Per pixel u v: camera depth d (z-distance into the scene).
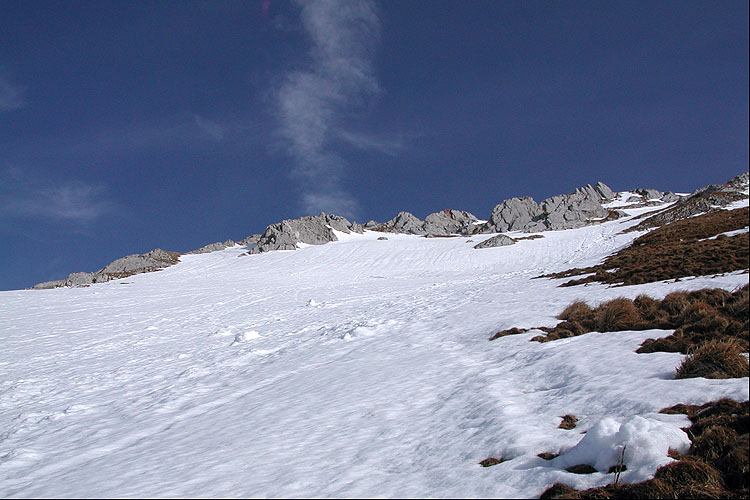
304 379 13.98
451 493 5.51
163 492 6.38
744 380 7.05
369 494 5.68
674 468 5.04
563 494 4.98
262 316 32.62
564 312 16.98
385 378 12.44
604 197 143.50
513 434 7.07
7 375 19.53
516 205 121.31
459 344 15.88
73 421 12.84
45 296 53.25
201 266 89.56
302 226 114.56
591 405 7.76
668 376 8.16
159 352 22.50
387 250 85.38
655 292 18.44
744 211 47.75
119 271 93.75
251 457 7.69
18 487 7.84
